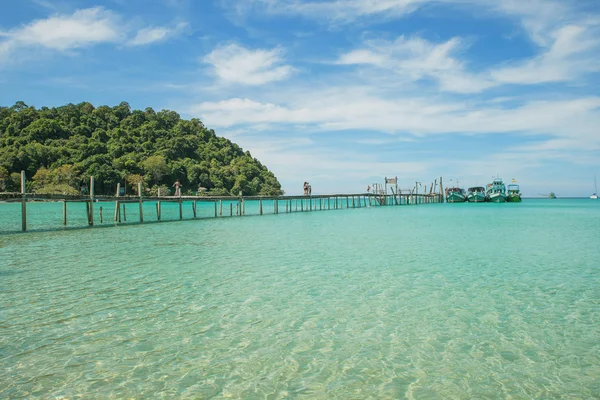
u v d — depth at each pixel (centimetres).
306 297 1051
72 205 7525
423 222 3691
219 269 1397
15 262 1523
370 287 1155
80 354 704
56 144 10162
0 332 798
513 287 1163
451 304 996
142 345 743
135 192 9331
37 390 588
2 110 11962
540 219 4097
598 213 5331
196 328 827
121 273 1329
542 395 582
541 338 781
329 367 664
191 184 11125
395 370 654
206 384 609
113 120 13150
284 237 2394
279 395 580
